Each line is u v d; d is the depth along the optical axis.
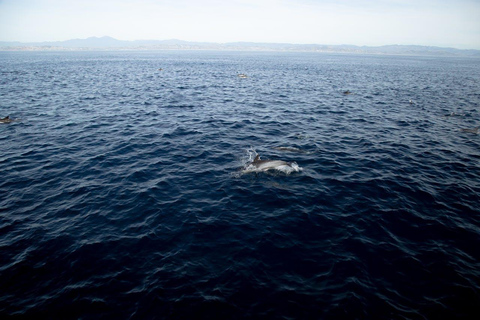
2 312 6.96
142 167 15.21
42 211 11.17
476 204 12.13
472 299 7.57
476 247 9.56
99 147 18.02
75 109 28.12
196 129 22.02
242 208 11.61
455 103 34.78
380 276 8.29
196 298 7.44
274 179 14.12
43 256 8.80
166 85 45.62
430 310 7.24
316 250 9.30
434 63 138.38
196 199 12.19
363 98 37.00
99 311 7.05
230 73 67.25
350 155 17.36
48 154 16.81
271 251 9.21
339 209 11.62
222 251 9.17
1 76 54.75
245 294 7.60
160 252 9.07
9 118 23.70
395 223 10.76
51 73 62.19
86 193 12.53
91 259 8.72
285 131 22.03
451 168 15.73
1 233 9.79
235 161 16.20
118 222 10.55
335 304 7.34
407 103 34.12
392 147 18.88
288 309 7.18
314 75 66.00
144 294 7.54
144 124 23.20
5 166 15.09
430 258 9.02
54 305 7.19
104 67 81.31
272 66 93.44
